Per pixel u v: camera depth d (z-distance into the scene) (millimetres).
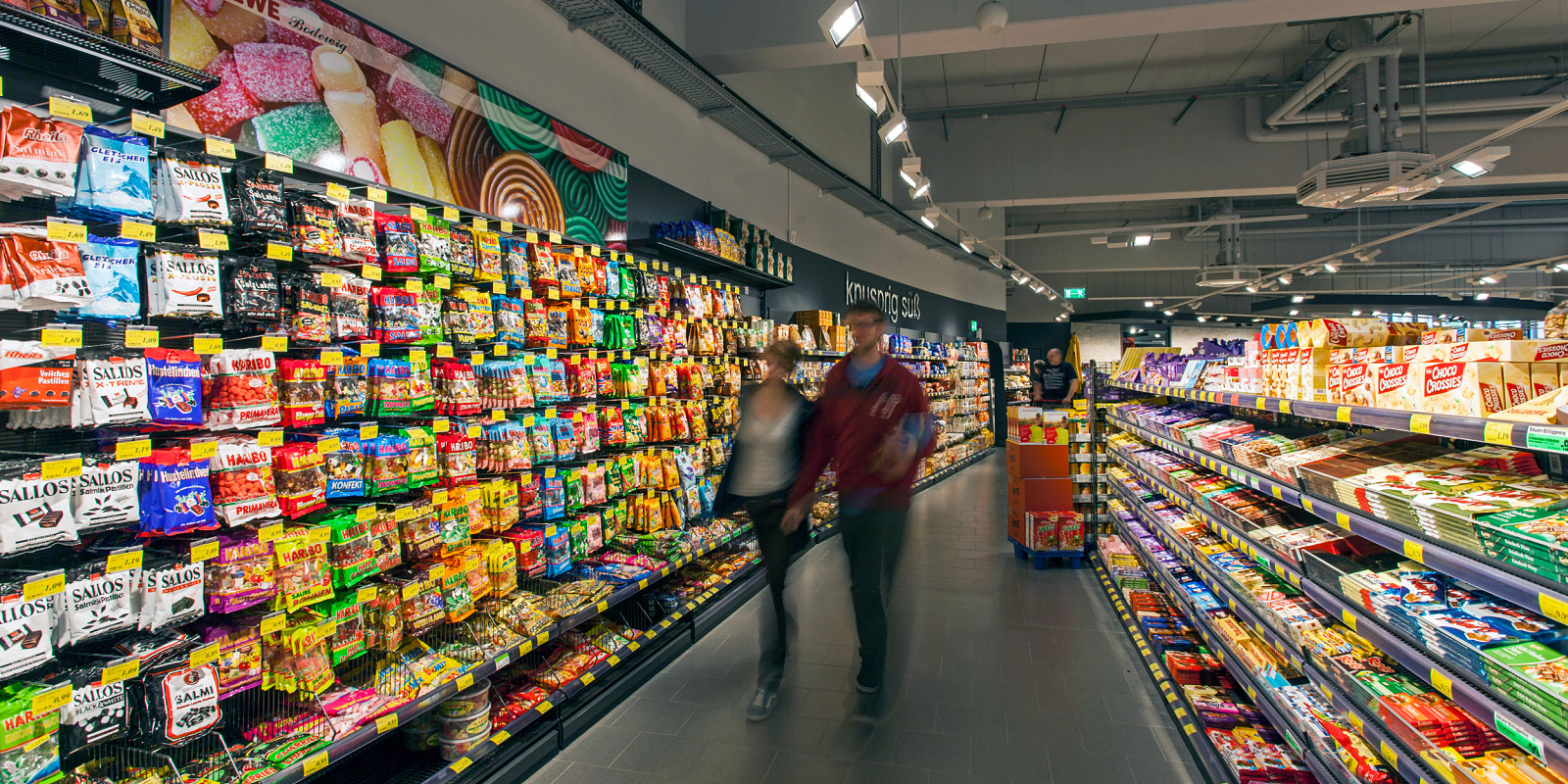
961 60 9273
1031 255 19312
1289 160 10289
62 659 1761
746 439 3803
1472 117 9398
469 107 3309
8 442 1797
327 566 2242
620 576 3680
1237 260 16547
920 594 5184
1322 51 8516
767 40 5414
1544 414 1445
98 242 1732
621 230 4480
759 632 4301
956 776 2797
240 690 2010
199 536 1986
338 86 2666
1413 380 1910
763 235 5961
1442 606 1782
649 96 4910
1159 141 10703
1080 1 5125
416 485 2564
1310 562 2338
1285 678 2609
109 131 1771
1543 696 1351
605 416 3730
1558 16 7922
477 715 2693
